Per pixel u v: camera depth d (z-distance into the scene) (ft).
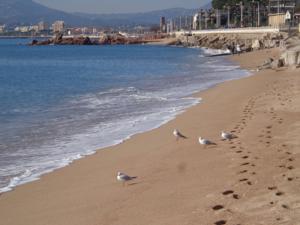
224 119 80.89
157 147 63.57
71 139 71.97
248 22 645.10
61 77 200.13
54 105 110.73
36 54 484.74
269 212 34.58
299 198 36.83
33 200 45.19
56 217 39.93
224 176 45.44
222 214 35.32
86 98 123.24
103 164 56.80
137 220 36.86
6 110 103.14
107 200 42.80
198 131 71.87
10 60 371.56
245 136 64.03
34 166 57.26
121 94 130.00
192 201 39.29
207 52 443.32
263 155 52.13
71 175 52.90
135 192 44.32
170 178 47.55
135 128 78.79
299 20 458.91
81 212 40.45
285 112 82.28
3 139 72.49
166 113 92.84
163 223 35.35
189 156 56.24
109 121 86.43
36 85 163.94
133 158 58.59
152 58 372.38
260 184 41.29
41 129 80.33
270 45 385.29
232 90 123.24
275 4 614.34
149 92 132.87
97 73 222.28
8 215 41.55
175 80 169.99
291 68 173.47
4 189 48.93
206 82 155.63
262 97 103.30
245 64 245.45
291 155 51.19
